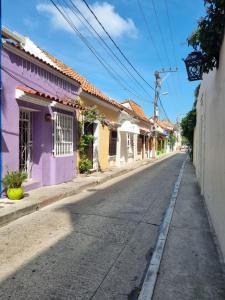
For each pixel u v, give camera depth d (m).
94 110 15.08
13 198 8.83
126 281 4.58
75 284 4.41
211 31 6.19
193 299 4.11
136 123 30.19
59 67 15.22
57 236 6.37
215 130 7.20
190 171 21.59
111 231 6.88
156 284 4.52
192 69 7.08
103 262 5.21
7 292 4.12
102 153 18.98
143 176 17.83
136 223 7.62
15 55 9.36
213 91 7.82
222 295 4.23
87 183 13.00
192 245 6.20
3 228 6.81
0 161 8.73
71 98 13.79
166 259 5.46
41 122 11.03
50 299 3.98
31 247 5.72
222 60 5.90
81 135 14.78
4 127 8.84
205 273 4.91
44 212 8.34
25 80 9.96
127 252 5.71
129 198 10.77
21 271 4.73
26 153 10.80
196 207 9.68
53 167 11.96
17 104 9.44
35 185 10.84
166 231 7.05
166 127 64.19
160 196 11.34
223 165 5.54
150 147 40.31
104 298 4.08
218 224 6.20
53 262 5.10
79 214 8.23
